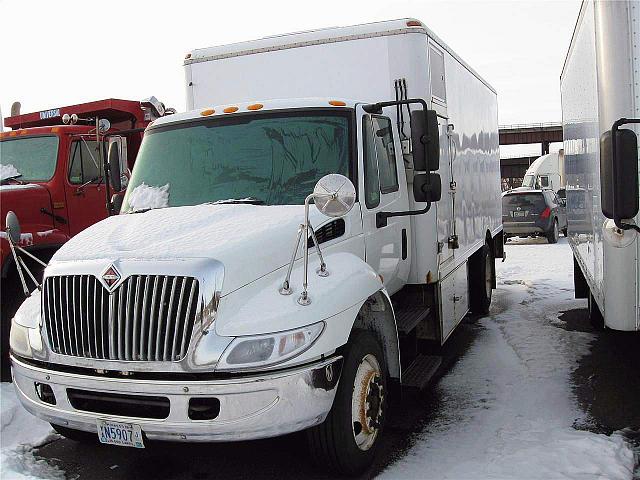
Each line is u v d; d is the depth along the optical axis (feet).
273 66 20.26
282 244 13.14
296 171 15.57
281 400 11.50
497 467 13.32
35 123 29.91
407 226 18.75
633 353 21.91
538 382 19.08
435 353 22.89
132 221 14.48
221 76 20.84
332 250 14.20
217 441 11.51
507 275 42.29
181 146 16.71
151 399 11.73
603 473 12.85
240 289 12.03
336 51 19.47
